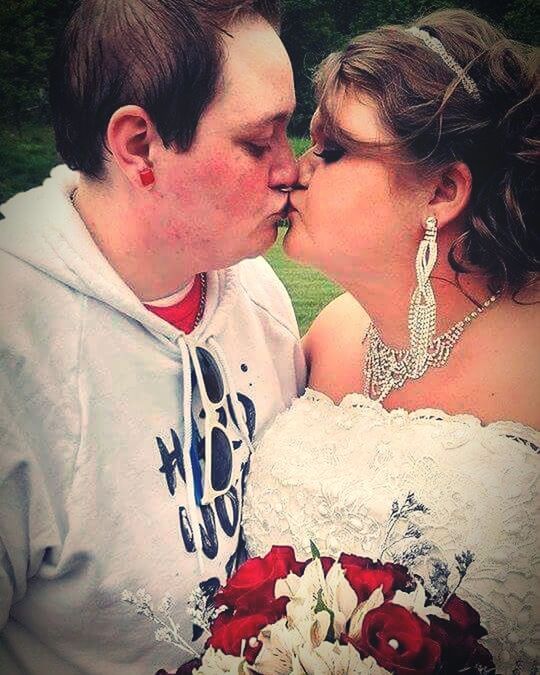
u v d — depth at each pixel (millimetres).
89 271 1518
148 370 1580
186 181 1499
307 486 1599
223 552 1632
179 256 1573
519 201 1537
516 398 1562
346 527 1551
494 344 1586
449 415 1590
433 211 1568
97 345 1532
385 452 1579
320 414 1721
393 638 1407
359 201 1574
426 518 1499
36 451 1479
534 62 1539
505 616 1459
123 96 1448
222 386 1672
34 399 1476
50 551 1521
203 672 1438
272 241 1643
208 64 1432
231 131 1489
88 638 1589
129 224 1548
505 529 1471
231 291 1733
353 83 1556
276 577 1493
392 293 1643
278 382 1811
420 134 1520
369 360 1729
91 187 1560
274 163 1583
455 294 1602
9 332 1473
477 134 1518
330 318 1889
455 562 1470
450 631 1419
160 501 1567
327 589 1450
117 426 1536
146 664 1598
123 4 1422
